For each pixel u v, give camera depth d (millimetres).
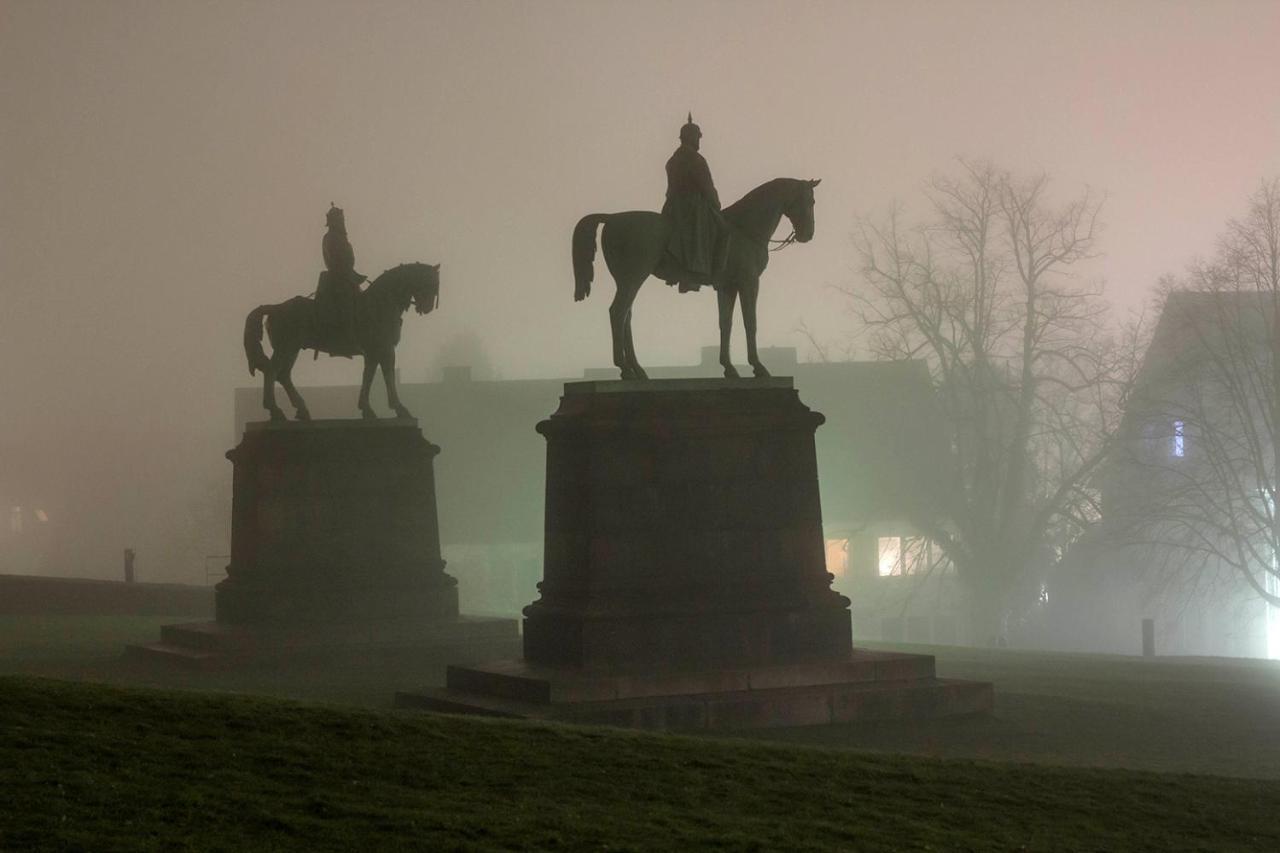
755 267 32656
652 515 30625
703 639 30375
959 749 27750
